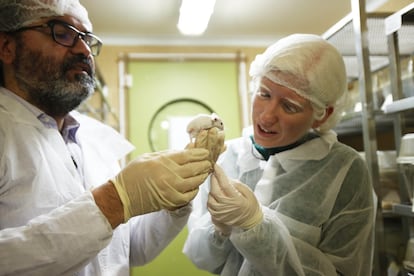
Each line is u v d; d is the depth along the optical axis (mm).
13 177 646
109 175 933
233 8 2066
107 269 793
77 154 891
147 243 893
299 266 746
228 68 2537
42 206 657
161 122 2438
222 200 699
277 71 776
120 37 2438
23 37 732
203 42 2535
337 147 923
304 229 807
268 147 883
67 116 897
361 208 846
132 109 2430
